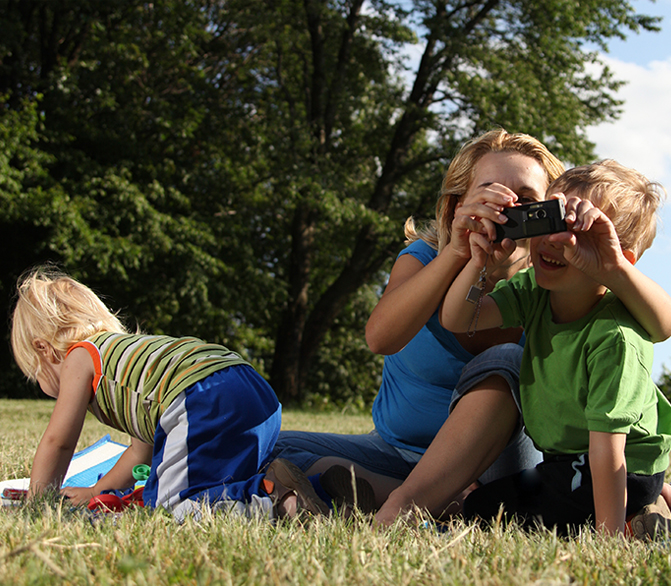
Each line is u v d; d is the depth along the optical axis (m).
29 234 14.75
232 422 1.94
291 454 2.15
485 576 1.09
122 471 2.29
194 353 2.05
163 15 15.16
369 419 10.09
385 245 16.27
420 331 2.05
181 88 15.86
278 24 15.42
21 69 13.91
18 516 1.54
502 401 1.77
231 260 15.74
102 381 2.03
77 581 1.02
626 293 1.66
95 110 14.67
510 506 1.82
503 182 1.94
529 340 1.83
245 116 15.71
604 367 1.64
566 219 1.61
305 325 16.95
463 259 1.79
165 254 14.58
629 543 1.46
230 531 1.38
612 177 1.76
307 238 16.80
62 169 13.93
